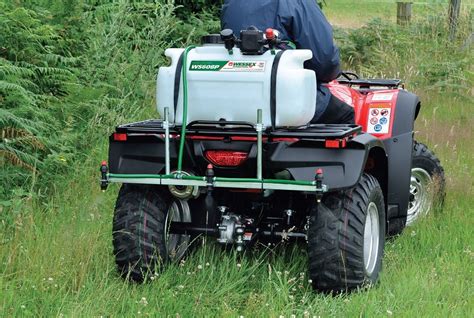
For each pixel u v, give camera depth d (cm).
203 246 1204
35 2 1769
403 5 3123
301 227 1204
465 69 2759
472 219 1465
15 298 1045
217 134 1089
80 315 1007
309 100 1082
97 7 1956
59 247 1192
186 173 1091
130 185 1164
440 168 1509
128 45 2062
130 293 1108
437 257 1288
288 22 1178
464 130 2122
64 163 1466
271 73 1071
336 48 1201
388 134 1344
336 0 5869
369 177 1163
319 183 1041
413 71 2673
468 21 2978
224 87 1088
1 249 1177
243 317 1019
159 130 1116
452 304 1110
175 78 1103
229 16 1214
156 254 1145
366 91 1411
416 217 1485
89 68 1764
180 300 1078
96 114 1647
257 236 1174
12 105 1477
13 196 1360
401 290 1134
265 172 1095
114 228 1147
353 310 1055
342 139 1055
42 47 1619
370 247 1182
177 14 2556
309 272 1120
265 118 1079
